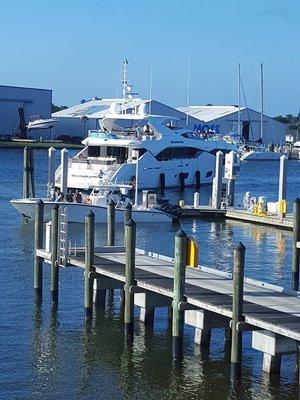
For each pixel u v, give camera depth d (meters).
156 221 53.69
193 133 79.38
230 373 23.77
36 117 153.00
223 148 81.50
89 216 28.77
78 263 30.03
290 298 25.44
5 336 27.52
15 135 151.38
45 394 22.95
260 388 23.33
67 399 22.67
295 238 37.31
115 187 55.62
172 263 30.86
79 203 51.88
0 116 153.00
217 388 23.50
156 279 27.30
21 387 23.34
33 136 153.75
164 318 29.55
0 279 35.38
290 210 63.00
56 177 66.62
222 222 55.94
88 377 24.22
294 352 23.09
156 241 47.97
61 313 30.20
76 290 33.44
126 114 73.69
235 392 23.17
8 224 52.16
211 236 50.19
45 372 24.50
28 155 55.78
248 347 26.64
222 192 65.00
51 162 58.88
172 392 23.23
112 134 71.81
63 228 30.91
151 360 25.56
